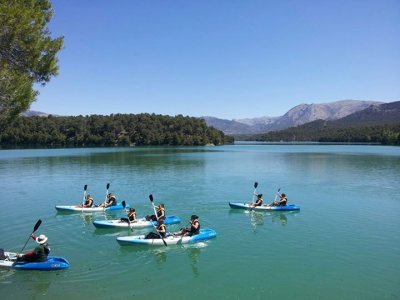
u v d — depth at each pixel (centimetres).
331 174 5303
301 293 1459
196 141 18612
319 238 2156
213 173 5397
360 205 3077
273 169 6006
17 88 1789
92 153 10762
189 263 1767
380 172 5547
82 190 3853
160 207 2441
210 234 2138
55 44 2033
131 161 7625
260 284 1538
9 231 2295
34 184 4266
